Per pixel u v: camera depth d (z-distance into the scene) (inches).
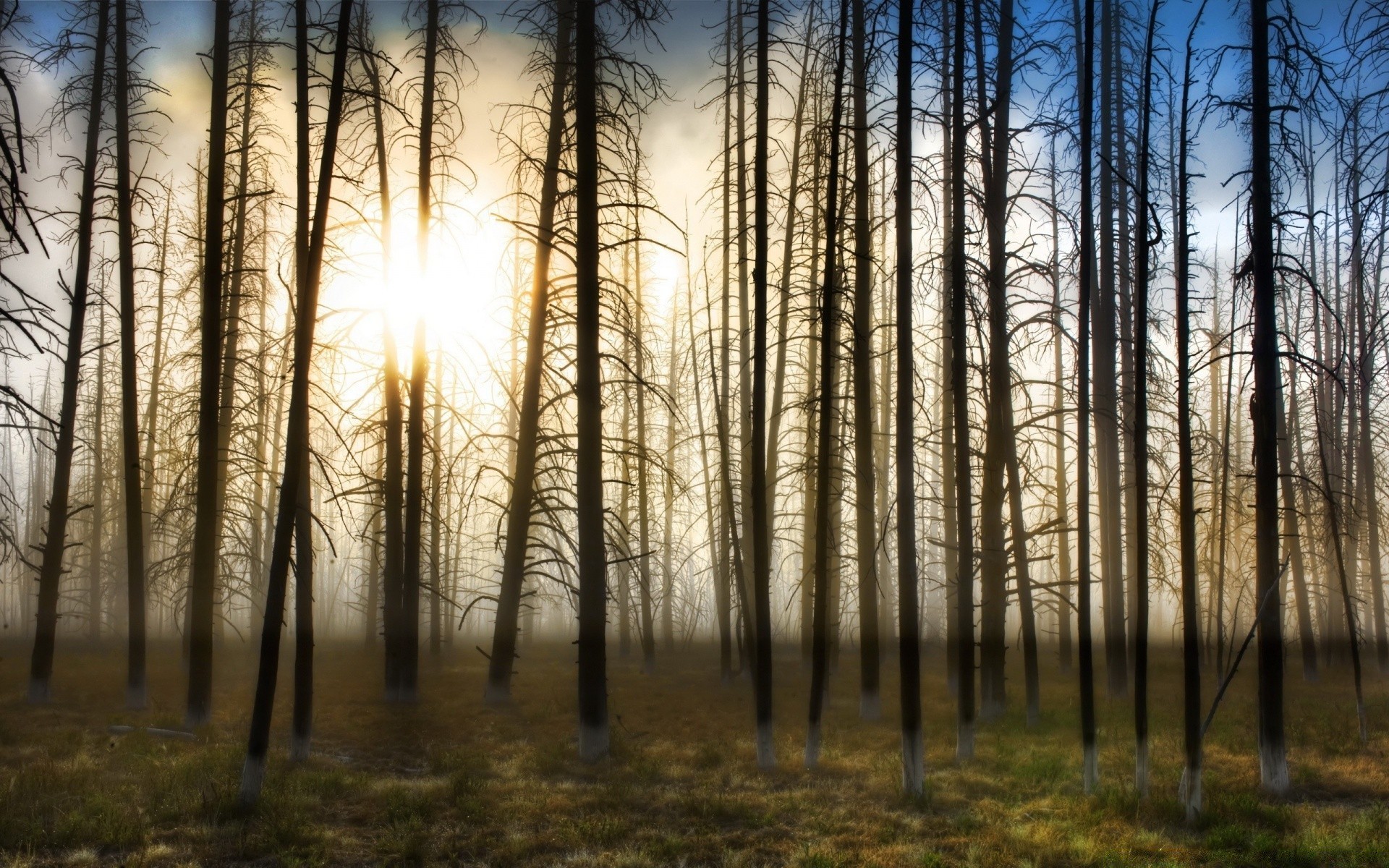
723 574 794.8
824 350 458.3
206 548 553.6
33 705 625.9
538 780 437.1
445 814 374.9
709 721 609.9
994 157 586.2
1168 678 847.1
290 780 404.2
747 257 720.3
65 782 400.8
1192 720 370.6
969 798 405.7
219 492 733.3
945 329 653.9
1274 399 423.2
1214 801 382.0
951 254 534.6
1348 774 448.1
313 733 549.3
